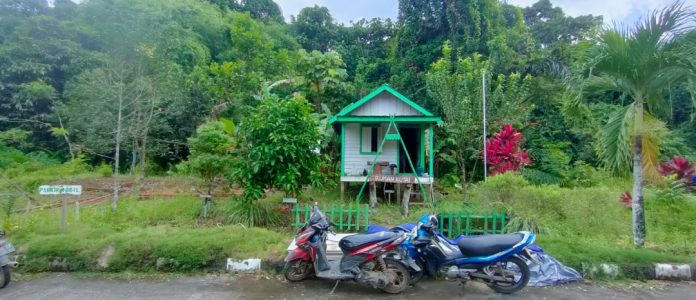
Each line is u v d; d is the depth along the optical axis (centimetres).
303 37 3041
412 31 2091
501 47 1739
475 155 1262
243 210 759
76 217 707
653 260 535
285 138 721
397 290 477
